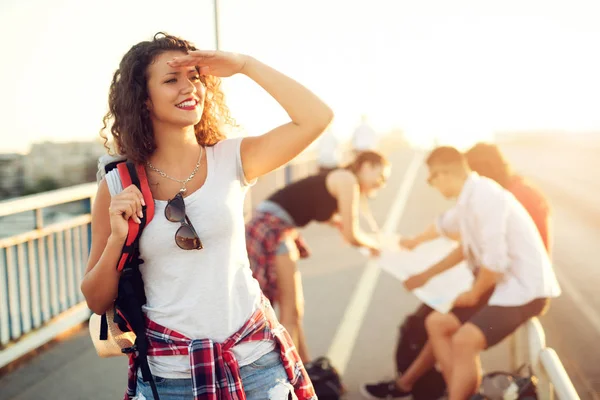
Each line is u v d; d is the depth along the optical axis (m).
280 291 4.61
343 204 4.69
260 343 2.20
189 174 2.18
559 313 6.66
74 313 6.21
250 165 2.25
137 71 2.13
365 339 5.80
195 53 2.12
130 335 2.23
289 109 2.23
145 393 2.16
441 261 4.50
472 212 3.89
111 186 2.14
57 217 7.87
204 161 2.21
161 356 2.11
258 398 2.16
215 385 2.07
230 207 2.15
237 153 2.25
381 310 6.76
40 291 5.71
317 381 4.30
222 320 2.13
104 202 2.17
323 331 6.07
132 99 2.13
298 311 4.66
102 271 2.07
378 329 6.09
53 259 5.95
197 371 2.06
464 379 3.76
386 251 4.80
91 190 6.62
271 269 4.55
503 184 4.49
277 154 2.25
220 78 2.40
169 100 2.11
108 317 2.20
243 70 2.22
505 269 3.86
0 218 12.31
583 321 6.35
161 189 2.16
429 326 4.10
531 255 3.85
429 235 4.82
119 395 4.61
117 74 2.21
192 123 2.14
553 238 11.39
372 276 8.39
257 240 4.57
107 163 2.22
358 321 6.37
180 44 2.20
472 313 4.04
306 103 2.22
